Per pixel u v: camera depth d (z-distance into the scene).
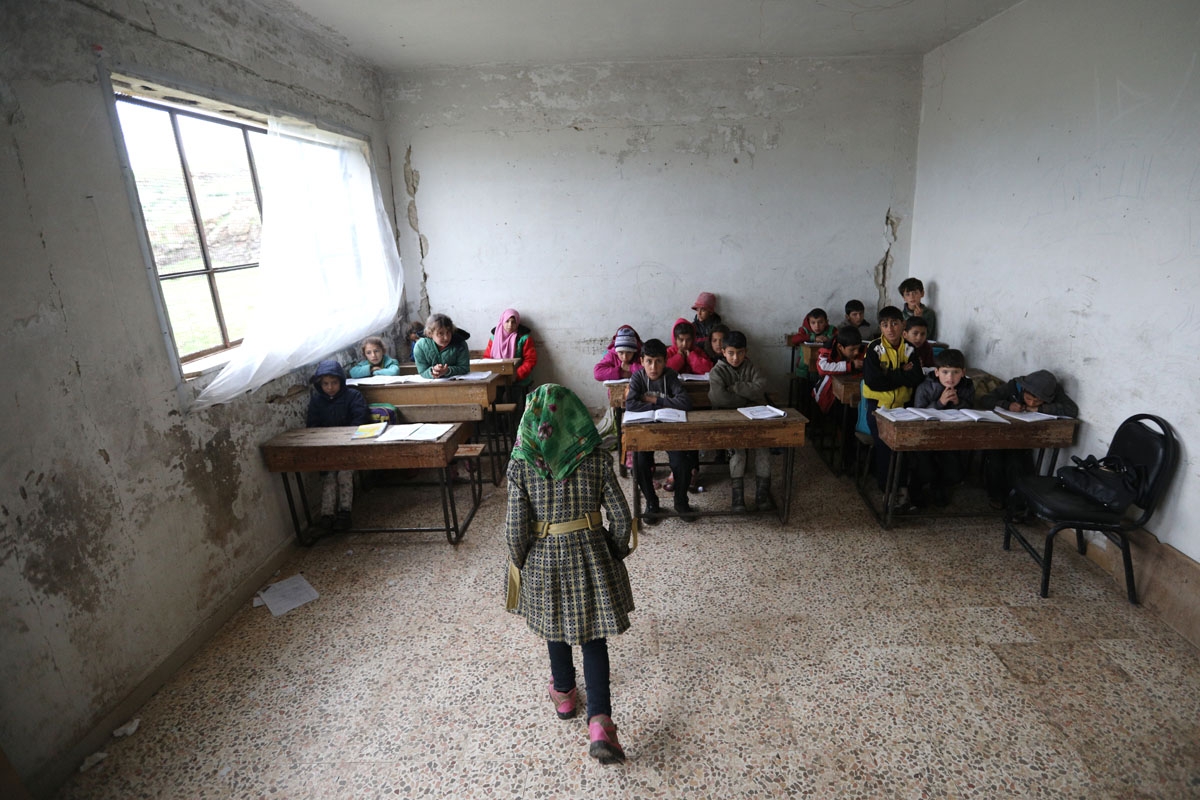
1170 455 2.54
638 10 3.66
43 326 1.99
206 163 3.23
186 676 2.48
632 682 2.35
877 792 1.86
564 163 5.12
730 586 2.99
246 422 3.14
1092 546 3.09
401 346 5.30
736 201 5.20
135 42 2.44
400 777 1.97
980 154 4.14
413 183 5.19
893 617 2.70
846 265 5.33
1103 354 3.03
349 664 2.53
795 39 4.36
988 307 4.09
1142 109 2.74
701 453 4.57
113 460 2.25
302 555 3.44
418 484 4.40
